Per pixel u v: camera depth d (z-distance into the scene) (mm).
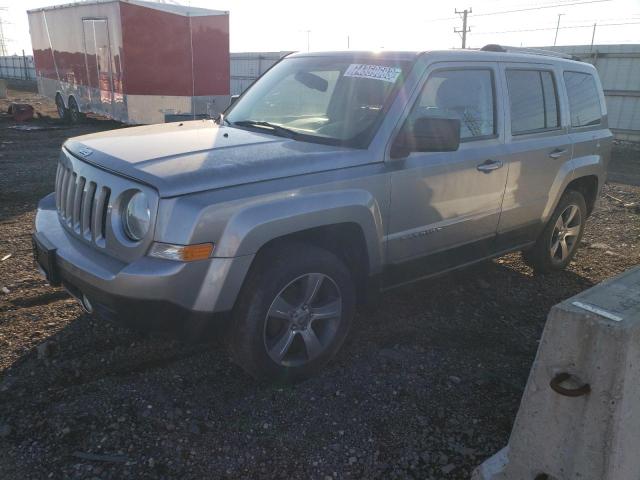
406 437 2816
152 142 3330
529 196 4512
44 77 18375
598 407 1761
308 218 2965
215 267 2697
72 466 2498
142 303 2639
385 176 3322
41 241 3236
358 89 3703
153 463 2547
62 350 3441
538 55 4781
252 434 2777
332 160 3166
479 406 3109
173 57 13828
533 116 4539
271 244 3045
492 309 4438
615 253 6094
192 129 3812
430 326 4062
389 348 3697
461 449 2748
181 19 13695
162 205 2639
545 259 5121
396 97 3500
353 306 3379
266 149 3217
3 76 51344
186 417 2879
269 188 2871
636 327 1717
